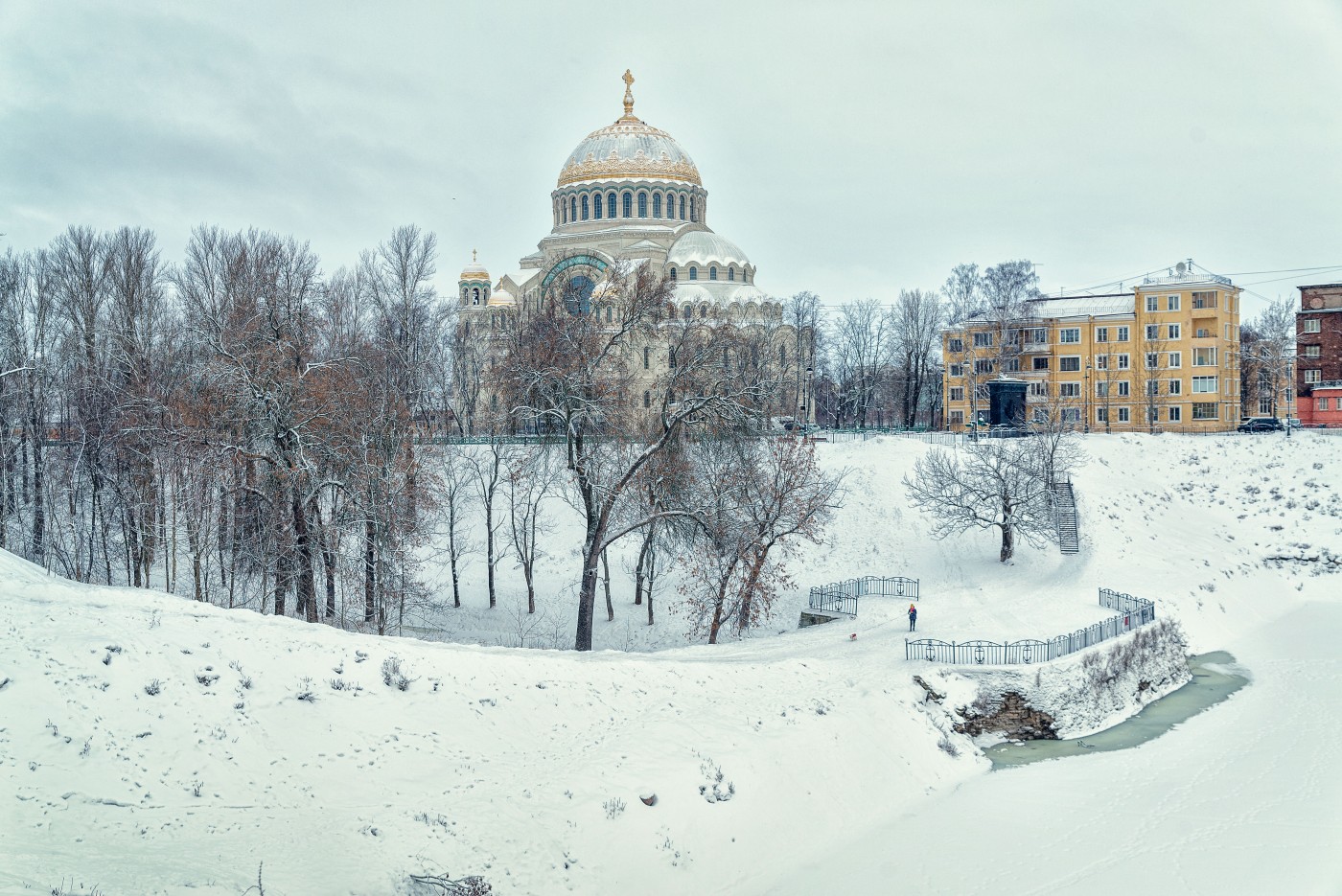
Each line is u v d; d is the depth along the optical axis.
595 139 119.81
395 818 22.03
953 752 33.59
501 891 21.09
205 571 49.88
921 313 119.81
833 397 131.50
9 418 60.03
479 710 27.84
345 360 47.62
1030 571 54.22
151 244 71.12
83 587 31.50
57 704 22.14
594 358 46.50
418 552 65.88
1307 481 64.19
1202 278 92.19
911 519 61.56
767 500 50.50
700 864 24.55
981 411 97.38
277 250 65.31
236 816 21.02
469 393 87.50
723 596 48.22
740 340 55.31
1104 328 92.94
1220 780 32.00
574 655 34.94
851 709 33.22
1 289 65.12
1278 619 52.06
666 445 47.84
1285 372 100.00
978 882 25.16
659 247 112.94
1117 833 28.14
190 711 23.70
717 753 28.31
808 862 26.05
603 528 44.84
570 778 25.39
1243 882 25.08
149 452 45.44
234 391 41.53
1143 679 41.62
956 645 39.81
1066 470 60.78
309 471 40.91
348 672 27.34
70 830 18.95
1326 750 34.12
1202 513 62.81
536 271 125.81
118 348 55.88
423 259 71.62
